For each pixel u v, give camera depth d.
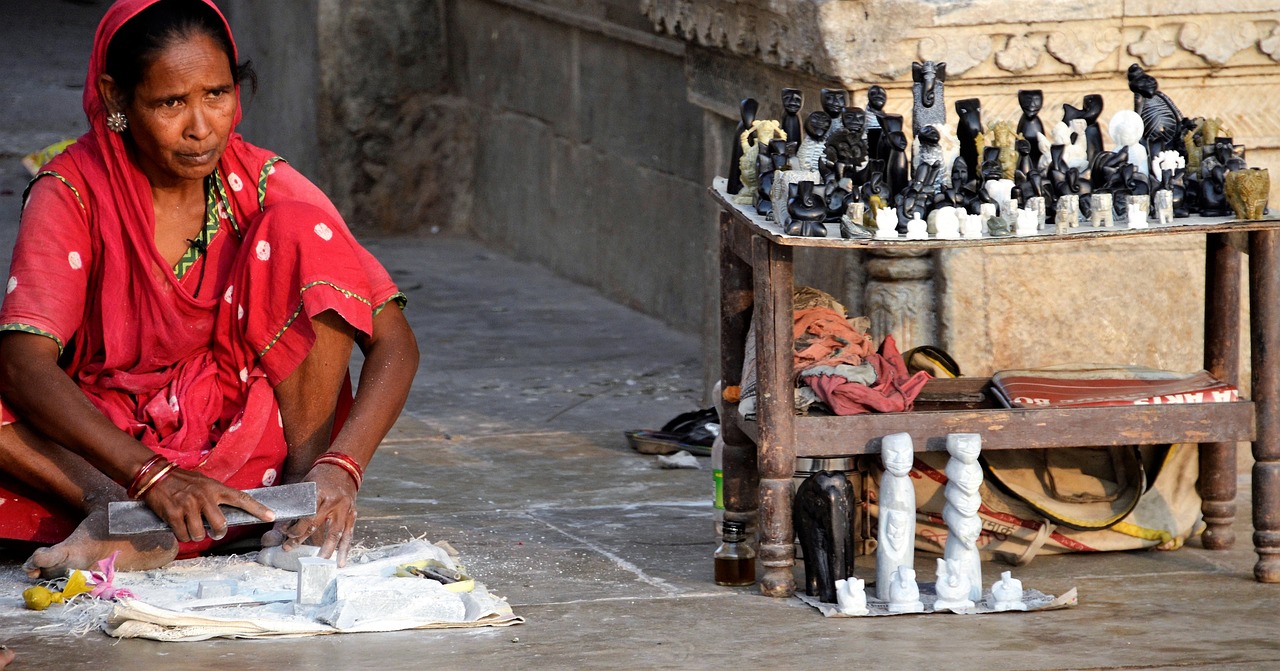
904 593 7.05
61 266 7.60
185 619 6.68
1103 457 8.22
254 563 7.66
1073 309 9.61
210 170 7.63
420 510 9.15
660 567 7.89
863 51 9.14
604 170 16.84
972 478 7.12
